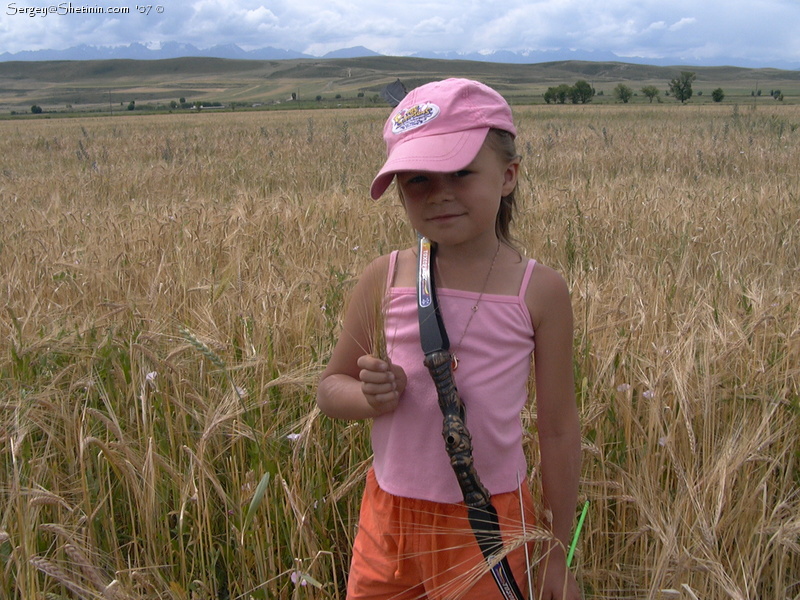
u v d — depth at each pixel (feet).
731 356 10.14
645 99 349.82
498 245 5.73
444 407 5.15
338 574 8.16
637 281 13.56
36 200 35.73
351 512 8.48
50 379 10.39
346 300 13.04
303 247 18.37
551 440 5.82
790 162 46.80
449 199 5.24
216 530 8.46
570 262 18.04
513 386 5.48
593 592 7.40
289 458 8.48
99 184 42.32
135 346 9.31
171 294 14.07
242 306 12.43
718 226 21.67
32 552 6.96
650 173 43.98
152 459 7.68
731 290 13.84
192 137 94.63
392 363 5.63
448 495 5.50
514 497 5.67
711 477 7.09
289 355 11.27
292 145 70.08
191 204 27.07
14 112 405.59
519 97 388.78
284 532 7.76
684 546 6.88
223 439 9.32
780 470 8.54
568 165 46.32
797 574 7.41
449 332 5.46
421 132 5.24
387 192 30.01
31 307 12.64
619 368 9.83
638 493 7.29
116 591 5.70
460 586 5.36
